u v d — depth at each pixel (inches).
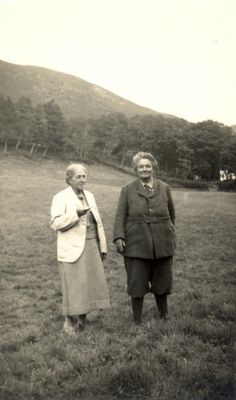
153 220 166.4
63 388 119.0
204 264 277.9
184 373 119.9
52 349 142.2
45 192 403.5
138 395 114.0
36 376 124.5
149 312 184.2
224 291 214.8
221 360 129.2
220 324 157.5
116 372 121.4
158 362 128.5
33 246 342.3
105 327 165.9
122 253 169.3
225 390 114.2
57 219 162.2
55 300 228.7
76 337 151.3
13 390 117.8
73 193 168.9
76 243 163.9
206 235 334.3
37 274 287.7
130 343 141.9
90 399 113.0
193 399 110.3
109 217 392.5
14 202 396.8
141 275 166.6
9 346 151.5
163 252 164.9
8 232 362.3
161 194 170.9
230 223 335.9
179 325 156.8
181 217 357.4
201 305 186.5
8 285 259.9
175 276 254.8
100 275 169.9
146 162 169.8
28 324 183.6
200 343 139.6
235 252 294.5
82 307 160.9
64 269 163.6
